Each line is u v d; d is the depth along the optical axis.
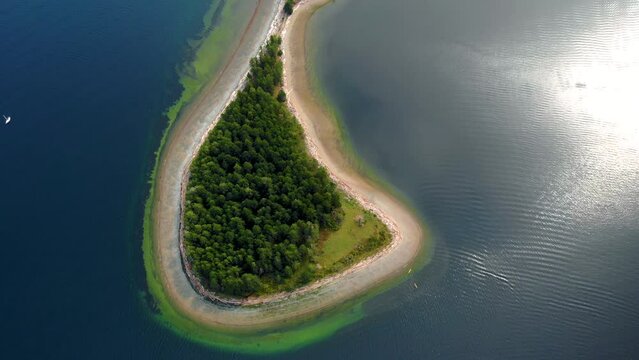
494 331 115.44
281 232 124.31
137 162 152.62
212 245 125.00
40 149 158.62
